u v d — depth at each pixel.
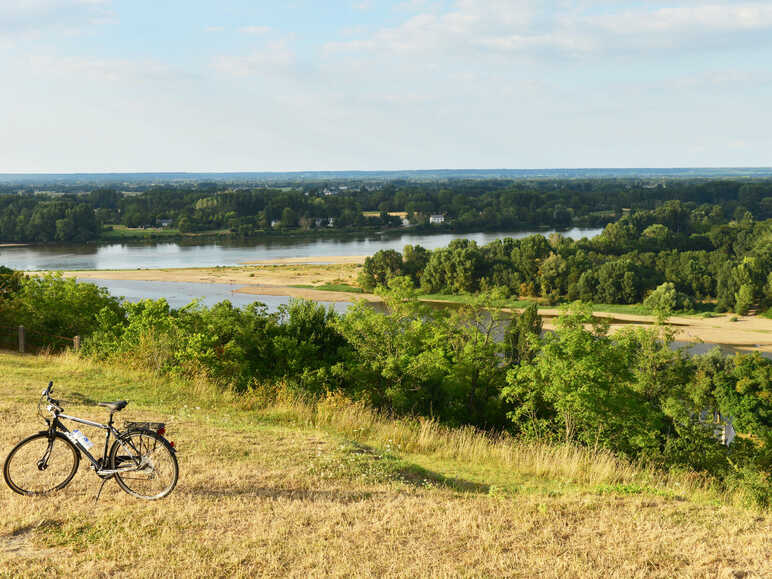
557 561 7.30
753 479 18.11
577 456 13.94
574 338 31.61
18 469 8.48
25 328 28.88
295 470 10.43
